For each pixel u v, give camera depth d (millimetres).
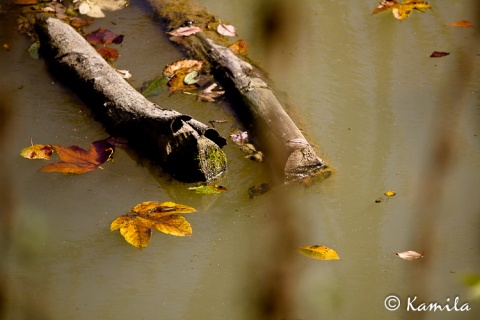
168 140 4305
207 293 3549
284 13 5703
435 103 4973
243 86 4898
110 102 4703
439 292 3523
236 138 4609
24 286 3609
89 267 3727
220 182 4293
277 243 3824
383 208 4066
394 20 5957
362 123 4785
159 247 3844
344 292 3533
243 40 5602
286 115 4586
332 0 6230
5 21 5801
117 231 3949
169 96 5012
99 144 4559
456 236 3861
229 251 3795
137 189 4242
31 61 5375
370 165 4398
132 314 3453
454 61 5422
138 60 5395
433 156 4465
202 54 5379
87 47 5262
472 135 4648
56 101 4984
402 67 5375
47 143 4602
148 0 6027
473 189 4191
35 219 4012
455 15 6004
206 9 5977
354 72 5316
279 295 3496
